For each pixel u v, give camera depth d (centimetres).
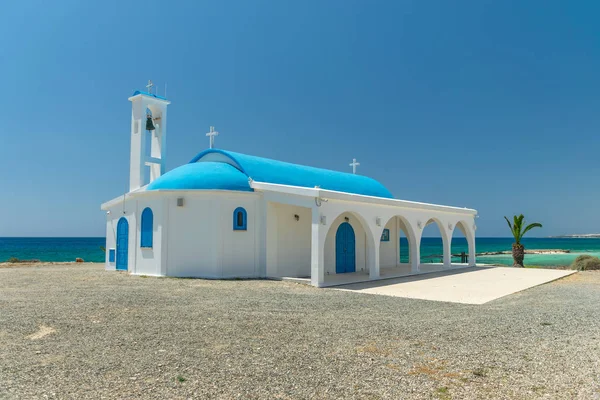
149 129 2189
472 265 2616
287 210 1827
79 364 604
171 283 1497
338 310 1042
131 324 851
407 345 722
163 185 1748
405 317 967
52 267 2484
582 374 582
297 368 596
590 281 1897
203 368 591
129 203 1911
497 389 528
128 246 1903
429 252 7669
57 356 641
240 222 1703
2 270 2133
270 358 640
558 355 670
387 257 2491
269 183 1803
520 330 843
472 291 1463
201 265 1664
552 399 498
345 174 2491
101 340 732
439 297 1307
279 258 1775
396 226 2578
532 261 4753
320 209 1527
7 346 693
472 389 527
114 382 536
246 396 497
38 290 1309
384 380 554
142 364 605
